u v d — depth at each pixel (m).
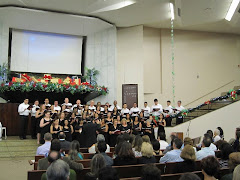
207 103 12.05
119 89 15.33
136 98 14.77
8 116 12.23
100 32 15.30
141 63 15.34
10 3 12.46
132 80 15.30
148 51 16.23
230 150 4.52
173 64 16.28
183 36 16.67
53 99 13.35
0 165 8.12
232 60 16.83
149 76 16.11
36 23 13.88
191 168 4.25
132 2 12.52
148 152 4.77
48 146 6.06
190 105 16.28
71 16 13.43
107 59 15.00
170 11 13.55
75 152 5.05
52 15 13.20
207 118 11.88
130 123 10.40
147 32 16.34
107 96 14.71
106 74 14.94
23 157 9.16
